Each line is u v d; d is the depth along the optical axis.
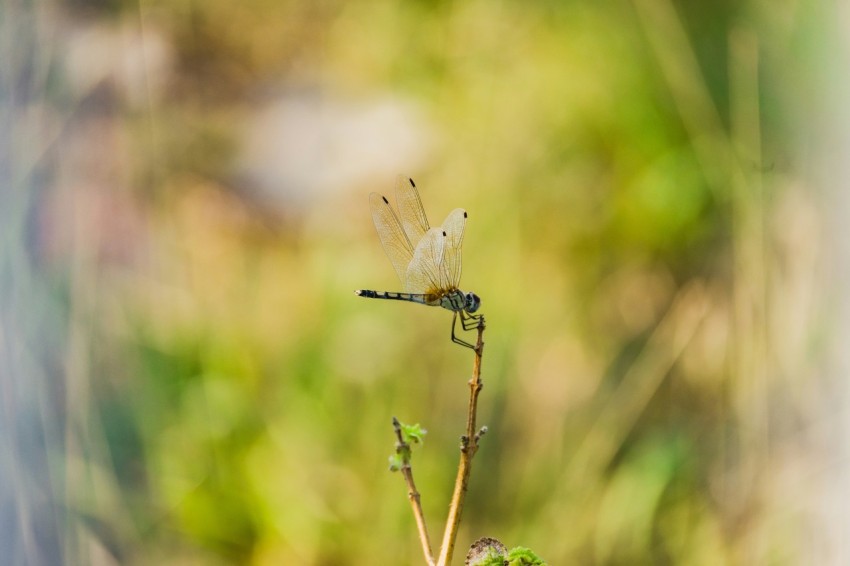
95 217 1.42
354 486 1.40
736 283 1.40
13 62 1.40
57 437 1.36
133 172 1.44
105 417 1.40
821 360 1.39
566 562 1.38
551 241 1.43
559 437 1.40
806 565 1.36
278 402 1.42
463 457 1.22
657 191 1.43
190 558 1.38
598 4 1.46
